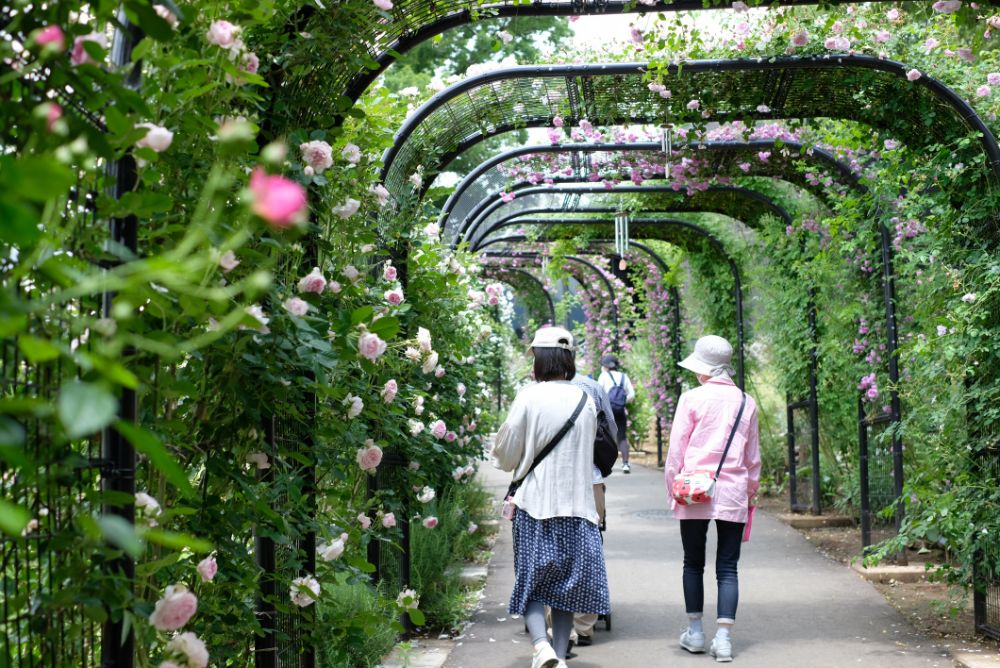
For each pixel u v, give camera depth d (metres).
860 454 7.34
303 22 3.18
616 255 16.19
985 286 5.16
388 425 3.72
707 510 4.89
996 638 4.97
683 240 12.59
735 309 12.09
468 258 8.05
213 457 2.54
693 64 5.82
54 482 1.71
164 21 1.40
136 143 1.78
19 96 1.52
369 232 3.55
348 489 3.65
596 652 4.99
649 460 16.38
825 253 7.91
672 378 14.88
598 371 19.62
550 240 14.27
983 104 5.48
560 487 4.24
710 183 9.37
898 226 6.50
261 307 2.62
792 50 5.75
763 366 11.92
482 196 19.53
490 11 4.68
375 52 4.08
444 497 7.13
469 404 7.25
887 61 5.66
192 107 2.17
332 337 2.88
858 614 5.71
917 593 6.21
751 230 11.38
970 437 5.18
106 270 1.85
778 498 10.78
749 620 5.62
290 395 2.88
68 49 1.52
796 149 7.84
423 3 4.41
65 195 1.58
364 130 3.91
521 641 5.19
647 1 4.75
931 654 4.85
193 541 1.07
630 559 7.50
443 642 5.18
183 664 1.88
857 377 7.89
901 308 7.02
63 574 1.72
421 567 5.63
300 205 0.95
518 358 22.77
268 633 2.95
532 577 4.17
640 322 16.73
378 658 4.44
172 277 1.08
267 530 2.71
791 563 7.26
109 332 1.60
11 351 1.58
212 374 2.57
